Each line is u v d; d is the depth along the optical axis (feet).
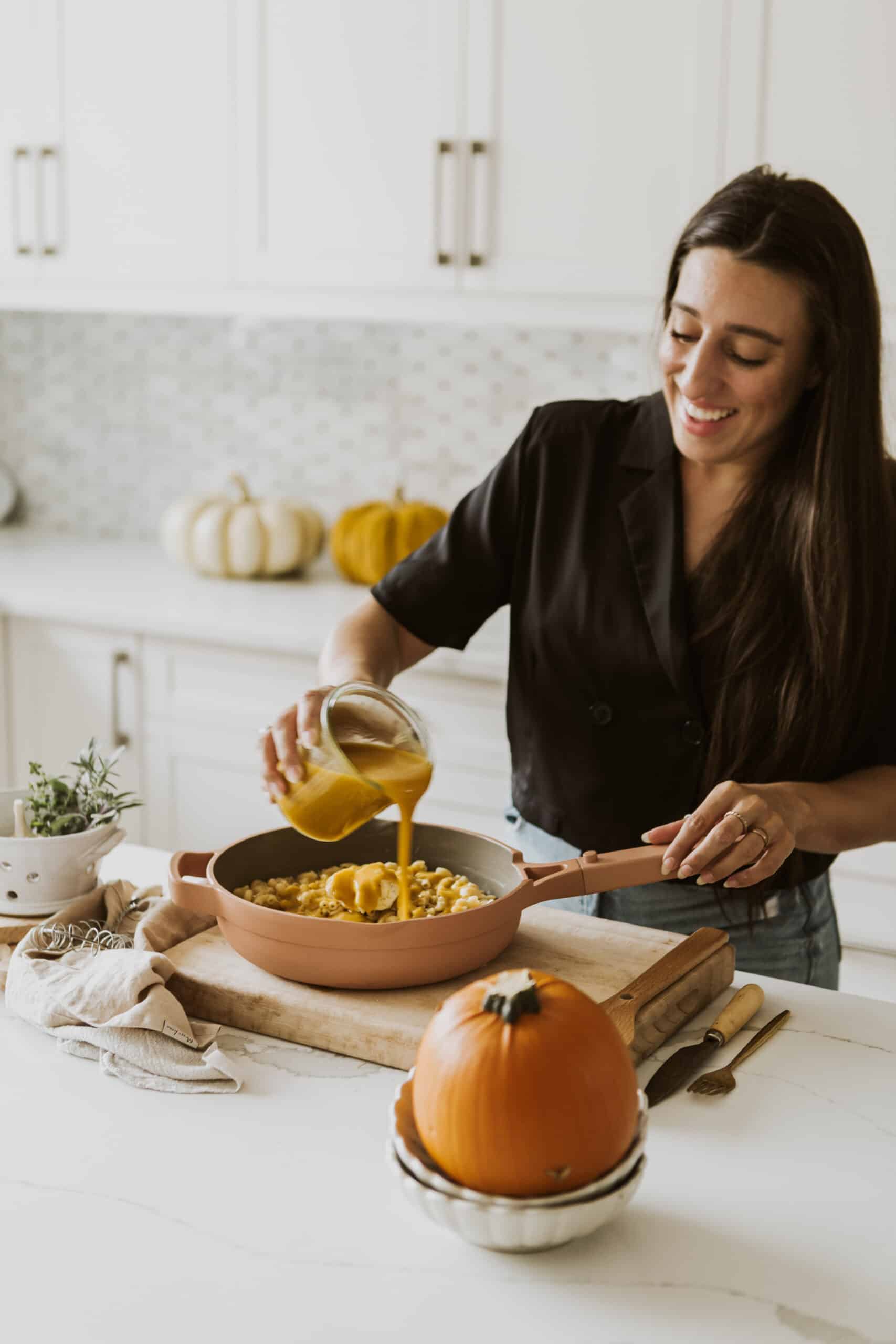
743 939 4.91
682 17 7.13
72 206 9.14
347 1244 2.72
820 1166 3.03
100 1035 3.41
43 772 4.20
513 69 7.59
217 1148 3.05
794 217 4.12
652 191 7.41
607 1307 2.56
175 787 8.79
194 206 8.71
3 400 11.18
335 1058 3.49
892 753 4.74
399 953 3.52
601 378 9.11
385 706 3.87
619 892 4.92
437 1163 2.68
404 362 9.67
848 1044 3.61
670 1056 3.53
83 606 8.63
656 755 4.97
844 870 6.96
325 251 8.35
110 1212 2.80
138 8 8.59
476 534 5.31
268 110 8.32
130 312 9.40
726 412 4.33
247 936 3.63
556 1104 2.54
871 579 4.52
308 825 3.73
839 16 6.81
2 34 9.08
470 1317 2.52
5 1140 3.07
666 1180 2.96
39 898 4.00
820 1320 2.53
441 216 7.95
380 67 7.93
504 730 7.63
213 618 8.28
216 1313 2.51
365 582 9.16
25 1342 2.43
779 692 4.66
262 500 9.48
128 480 10.86
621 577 4.94
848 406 4.35
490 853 4.14
